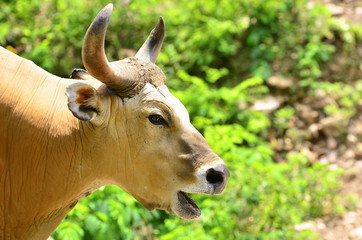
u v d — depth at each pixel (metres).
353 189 16.00
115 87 6.90
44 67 16.20
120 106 6.96
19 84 6.93
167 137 7.04
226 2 18.83
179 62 18.06
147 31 18.19
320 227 14.16
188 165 6.99
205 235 11.07
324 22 19.31
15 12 17.89
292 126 17.55
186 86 16.78
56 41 17.08
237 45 18.67
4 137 6.85
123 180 7.20
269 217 13.02
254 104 17.42
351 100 18.17
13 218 7.16
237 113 16.44
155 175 7.09
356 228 14.24
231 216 12.58
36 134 6.93
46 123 6.97
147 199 7.26
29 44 16.81
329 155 17.20
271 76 18.03
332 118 17.56
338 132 17.47
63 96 7.15
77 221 10.60
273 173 13.33
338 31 19.23
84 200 10.78
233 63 18.39
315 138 17.59
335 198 14.89
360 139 17.52
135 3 18.09
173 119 7.02
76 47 17.05
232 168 13.28
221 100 16.64
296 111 17.83
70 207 7.52
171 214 12.09
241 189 12.95
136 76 6.98
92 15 17.36
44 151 6.98
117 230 10.95
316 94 17.97
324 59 18.58
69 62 16.70
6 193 7.03
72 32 17.12
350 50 19.06
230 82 18.06
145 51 7.72
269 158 13.84
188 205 7.25
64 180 7.10
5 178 6.97
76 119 7.04
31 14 17.81
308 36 18.91
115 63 6.94
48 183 7.06
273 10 18.69
